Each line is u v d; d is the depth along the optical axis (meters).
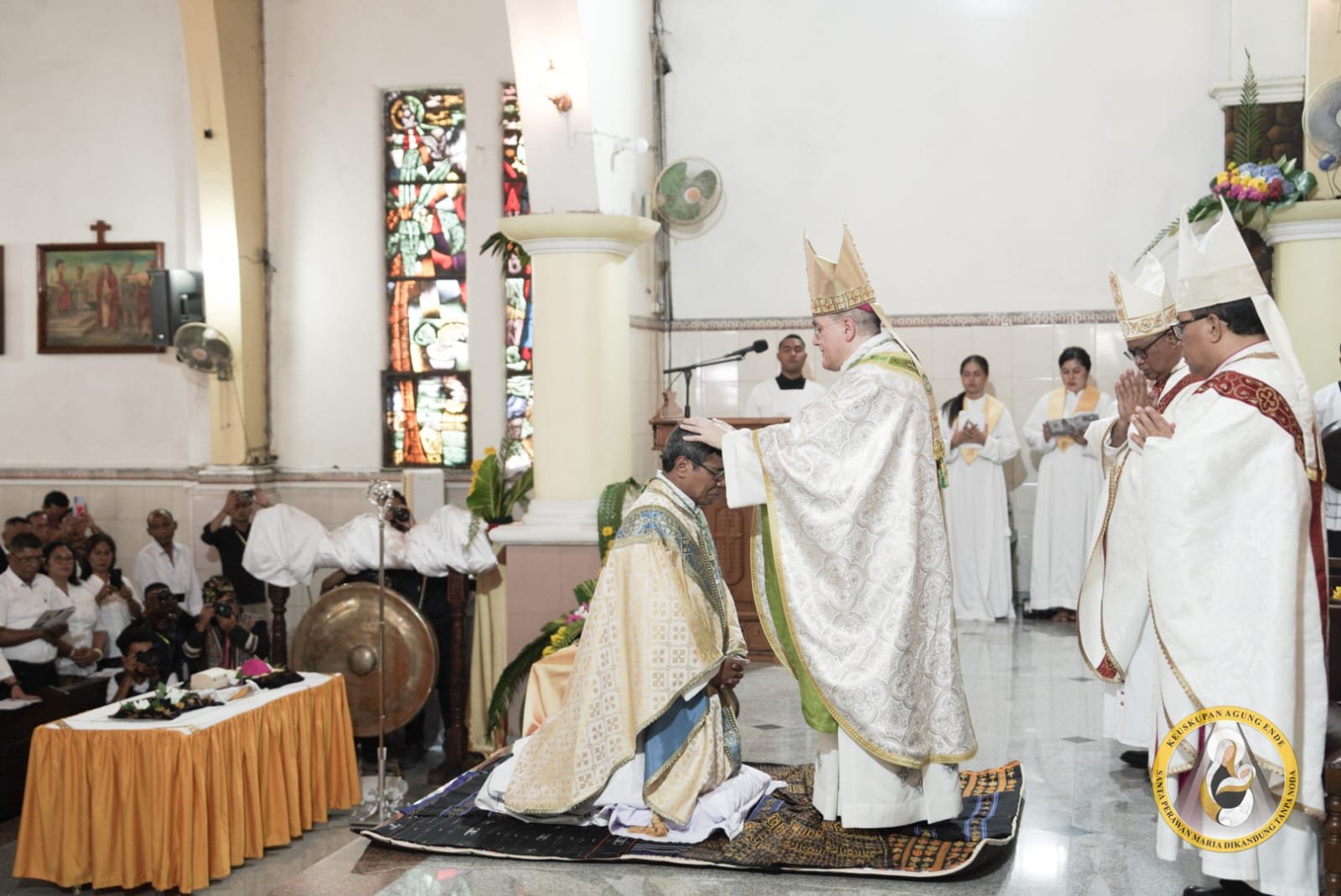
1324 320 8.70
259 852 6.54
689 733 4.31
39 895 6.42
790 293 9.98
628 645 4.30
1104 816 4.51
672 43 10.09
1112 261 9.55
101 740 6.16
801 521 4.08
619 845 4.20
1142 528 4.55
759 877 3.93
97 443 11.29
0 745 7.83
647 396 9.66
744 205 10.04
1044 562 9.25
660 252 10.10
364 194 10.84
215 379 10.75
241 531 10.33
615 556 4.41
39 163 11.34
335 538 8.88
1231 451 3.48
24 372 11.39
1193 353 3.71
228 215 10.61
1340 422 6.15
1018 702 6.41
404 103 10.86
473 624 9.00
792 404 9.27
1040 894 3.76
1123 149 9.52
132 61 11.13
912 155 9.81
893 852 4.02
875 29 9.84
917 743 4.02
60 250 11.28
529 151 8.09
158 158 11.12
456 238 10.85
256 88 10.83
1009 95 9.67
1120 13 9.49
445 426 10.87
